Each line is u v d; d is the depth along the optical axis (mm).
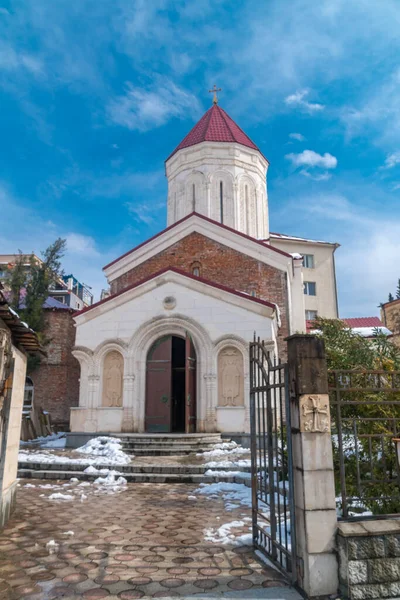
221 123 27391
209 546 5910
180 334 15445
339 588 4418
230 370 14969
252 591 4512
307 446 4660
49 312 22844
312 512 4520
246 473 10344
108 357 15797
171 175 26922
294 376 4871
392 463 6332
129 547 5879
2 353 6242
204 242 20844
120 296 15914
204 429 14594
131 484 10211
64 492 9414
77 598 4375
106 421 15094
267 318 14922
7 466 7105
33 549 5801
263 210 26734
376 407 6613
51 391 22125
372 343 8891
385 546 4449
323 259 35562
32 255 22859
